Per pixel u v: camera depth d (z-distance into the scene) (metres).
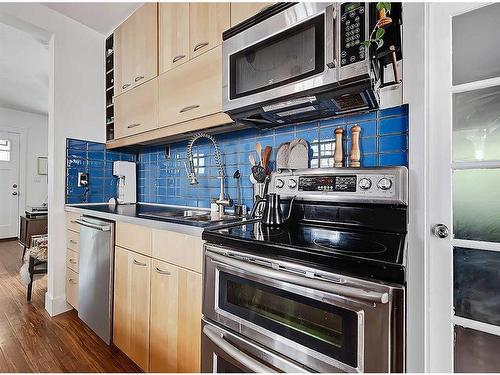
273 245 0.90
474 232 1.00
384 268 0.69
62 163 2.20
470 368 1.00
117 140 2.28
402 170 1.06
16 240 4.85
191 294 1.19
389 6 0.93
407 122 1.15
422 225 1.04
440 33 1.07
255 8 1.32
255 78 1.24
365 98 1.09
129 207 2.19
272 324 0.88
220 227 1.19
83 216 1.98
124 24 2.19
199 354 1.15
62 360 1.56
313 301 0.79
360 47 0.94
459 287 1.02
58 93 2.17
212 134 1.89
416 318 1.02
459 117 1.04
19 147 5.04
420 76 1.07
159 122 1.82
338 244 0.90
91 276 1.81
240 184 1.77
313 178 1.26
